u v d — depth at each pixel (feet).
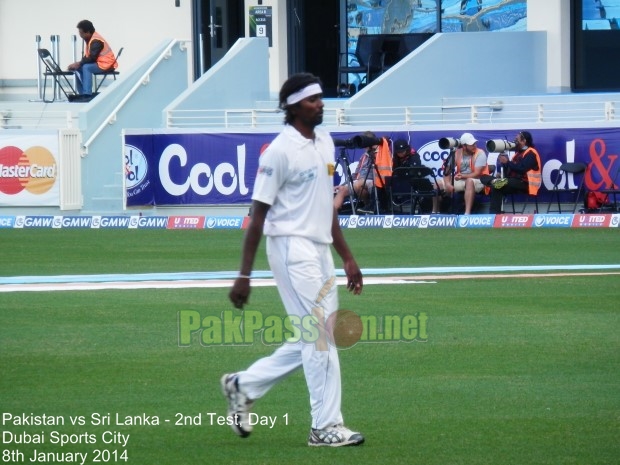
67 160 204.23
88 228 188.85
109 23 264.72
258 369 55.31
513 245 148.66
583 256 134.92
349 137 192.44
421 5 246.06
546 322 88.07
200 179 200.03
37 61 263.08
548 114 201.87
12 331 85.10
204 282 112.37
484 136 186.60
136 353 77.30
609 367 72.49
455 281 111.86
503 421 59.67
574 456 53.26
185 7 260.42
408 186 182.39
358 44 237.04
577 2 226.38
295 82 53.52
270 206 53.72
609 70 226.58
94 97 229.86
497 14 237.25
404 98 212.84
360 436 55.42
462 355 76.33
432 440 56.18
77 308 95.66
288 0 254.06
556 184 183.11
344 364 73.92
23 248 152.97
